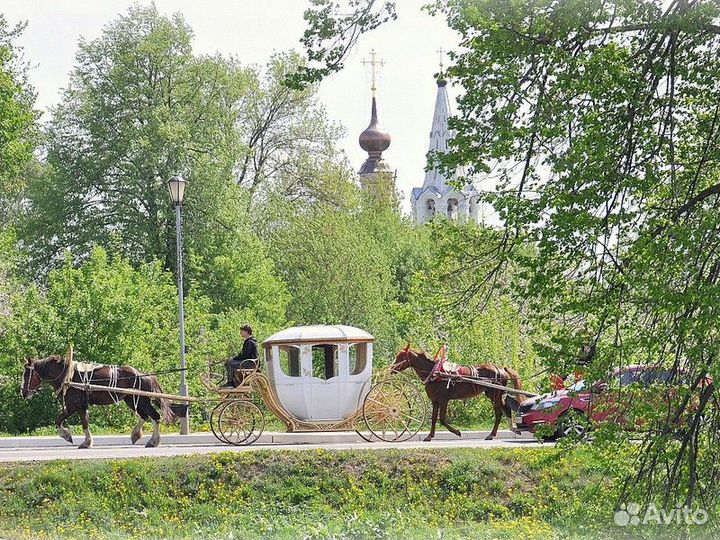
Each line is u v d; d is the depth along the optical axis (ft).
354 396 97.09
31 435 118.83
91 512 79.30
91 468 82.84
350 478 84.48
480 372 101.81
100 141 189.37
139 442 104.22
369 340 97.71
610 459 53.72
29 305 134.62
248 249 198.80
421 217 375.45
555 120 50.52
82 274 137.39
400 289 234.79
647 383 51.26
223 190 193.47
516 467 85.15
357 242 208.03
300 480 84.28
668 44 51.67
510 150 51.55
